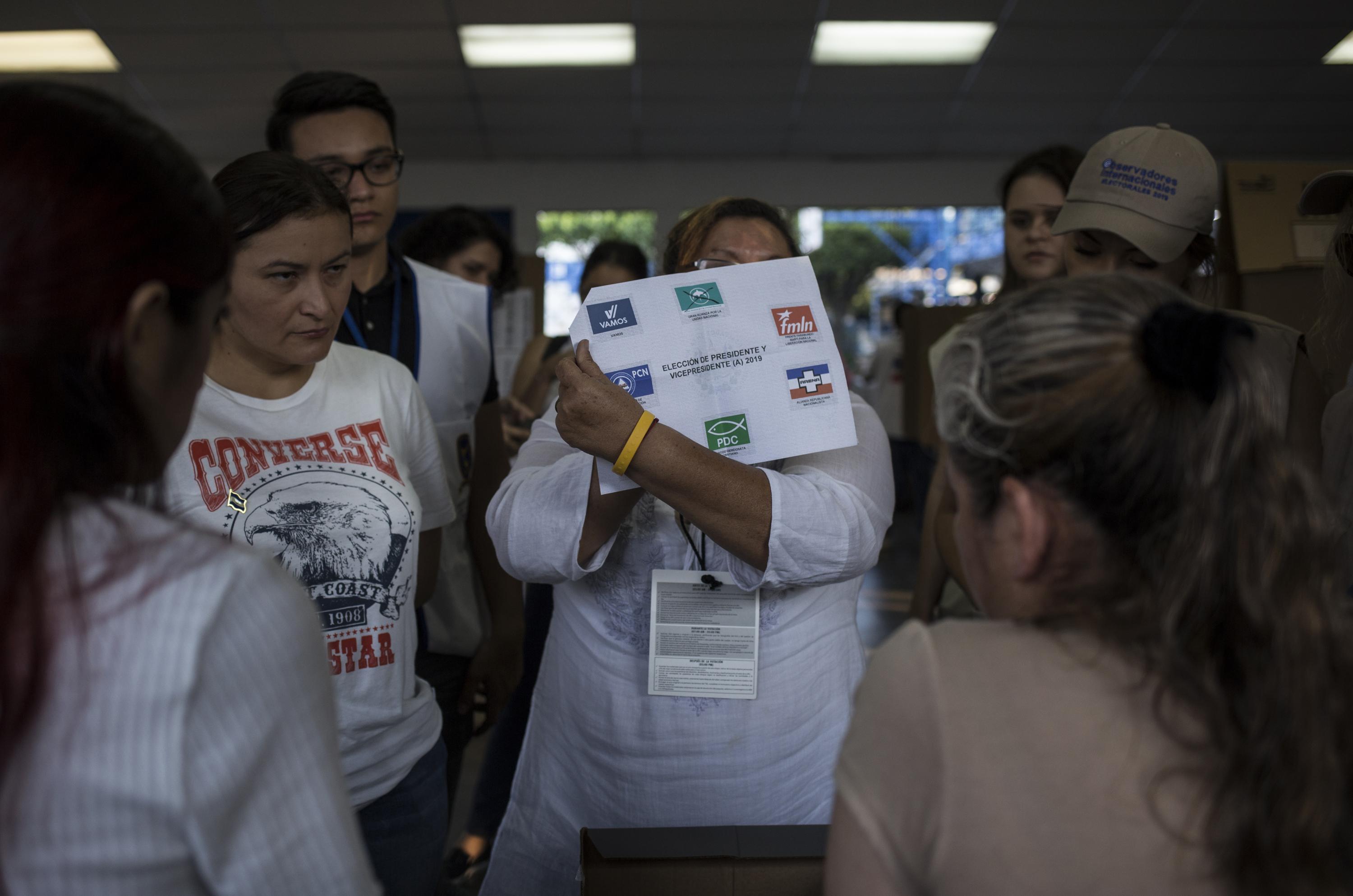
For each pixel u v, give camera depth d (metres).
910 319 4.74
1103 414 0.61
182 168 0.58
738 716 1.24
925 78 7.35
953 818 0.58
